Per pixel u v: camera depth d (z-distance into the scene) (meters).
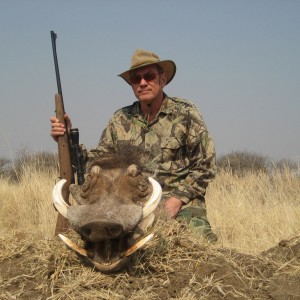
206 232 1.99
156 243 1.56
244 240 2.26
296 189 3.55
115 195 1.38
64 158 1.92
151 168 2.08
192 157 2.11
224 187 3.46
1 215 3.04
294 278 1.45
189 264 1.52
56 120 1.94
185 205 2.05
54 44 2.02
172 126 2.13
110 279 1.41
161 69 2.16
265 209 2.92
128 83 2.25
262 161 5.54
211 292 1.39
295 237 1.69
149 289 1.38
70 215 1.33
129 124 2.19
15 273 1.52
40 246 1.66
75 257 1.51
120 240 1.37
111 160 1.55
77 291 1.36
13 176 4.66
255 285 1.43
